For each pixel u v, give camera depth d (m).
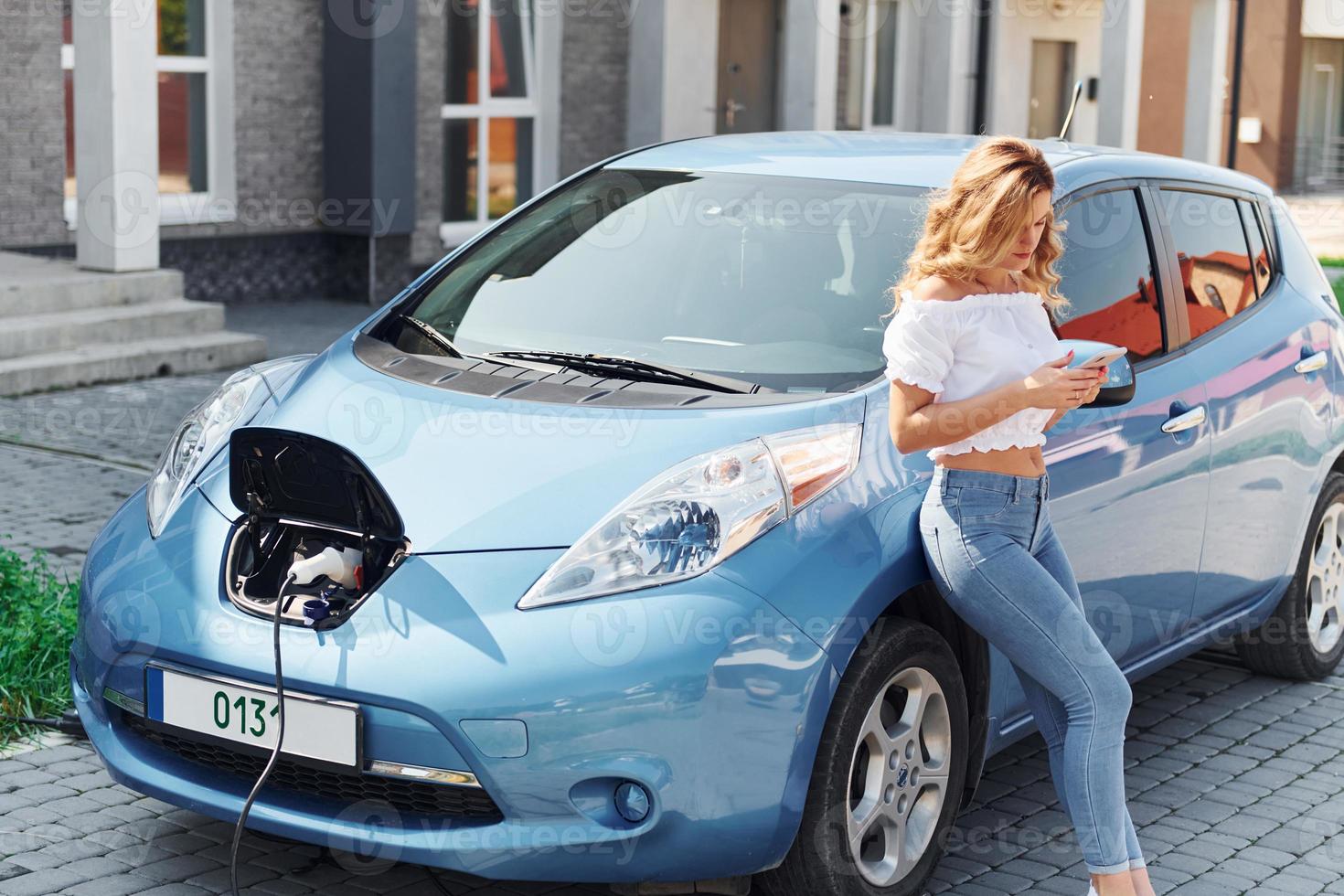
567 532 3.19
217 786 3.32
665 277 4.05
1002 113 20.02
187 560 3.46
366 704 3.10
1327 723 4.96
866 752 3.38
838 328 3.77
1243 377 4.64
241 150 12.56
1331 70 30.16
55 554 5.92
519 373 3.78
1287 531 4.98
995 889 3.68
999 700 3.76
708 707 3.04
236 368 10.23
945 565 3.25
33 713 4.41
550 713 3.02
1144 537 4.17
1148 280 4.43
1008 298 3.16
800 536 3.20
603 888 3.62
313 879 3.60
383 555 3.28
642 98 15.42
